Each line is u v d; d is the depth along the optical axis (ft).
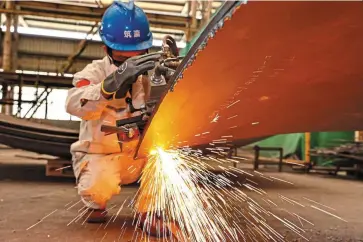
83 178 6.84
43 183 12.92
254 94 4.76
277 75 4.28
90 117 5.99
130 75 5.06
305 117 5.77
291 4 2.98
